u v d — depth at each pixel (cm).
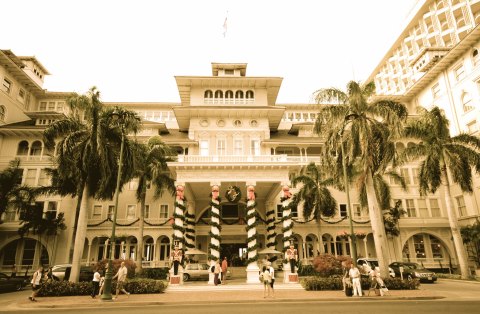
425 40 6172
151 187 3981
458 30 5541
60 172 2209
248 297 1770
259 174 2855
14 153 3897
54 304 1563
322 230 3825
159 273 2906
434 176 2930
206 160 2877
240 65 4331
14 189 3328
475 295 1808
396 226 3841
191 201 3466
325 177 3331
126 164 2352
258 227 3728
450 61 4128
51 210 3747
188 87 4147
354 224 3922
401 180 3262
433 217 4081
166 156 3338
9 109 4144
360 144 2248
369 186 2266
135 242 3894
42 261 3659
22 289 2591
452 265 3912
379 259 2131
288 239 2650
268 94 4331
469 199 3784
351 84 2356
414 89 4794
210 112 3928
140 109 4900
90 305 1574
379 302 1559
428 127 3023
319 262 2436
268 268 1805
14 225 3591
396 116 2252
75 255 2102
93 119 2255
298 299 1653
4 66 4091
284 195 2800
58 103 4794
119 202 3919
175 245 2544
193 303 1614
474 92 3738
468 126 3847
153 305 1576
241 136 3922
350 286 1752
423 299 1662
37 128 3875
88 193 2258
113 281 2034
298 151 4075
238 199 2842
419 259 3984
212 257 2584
